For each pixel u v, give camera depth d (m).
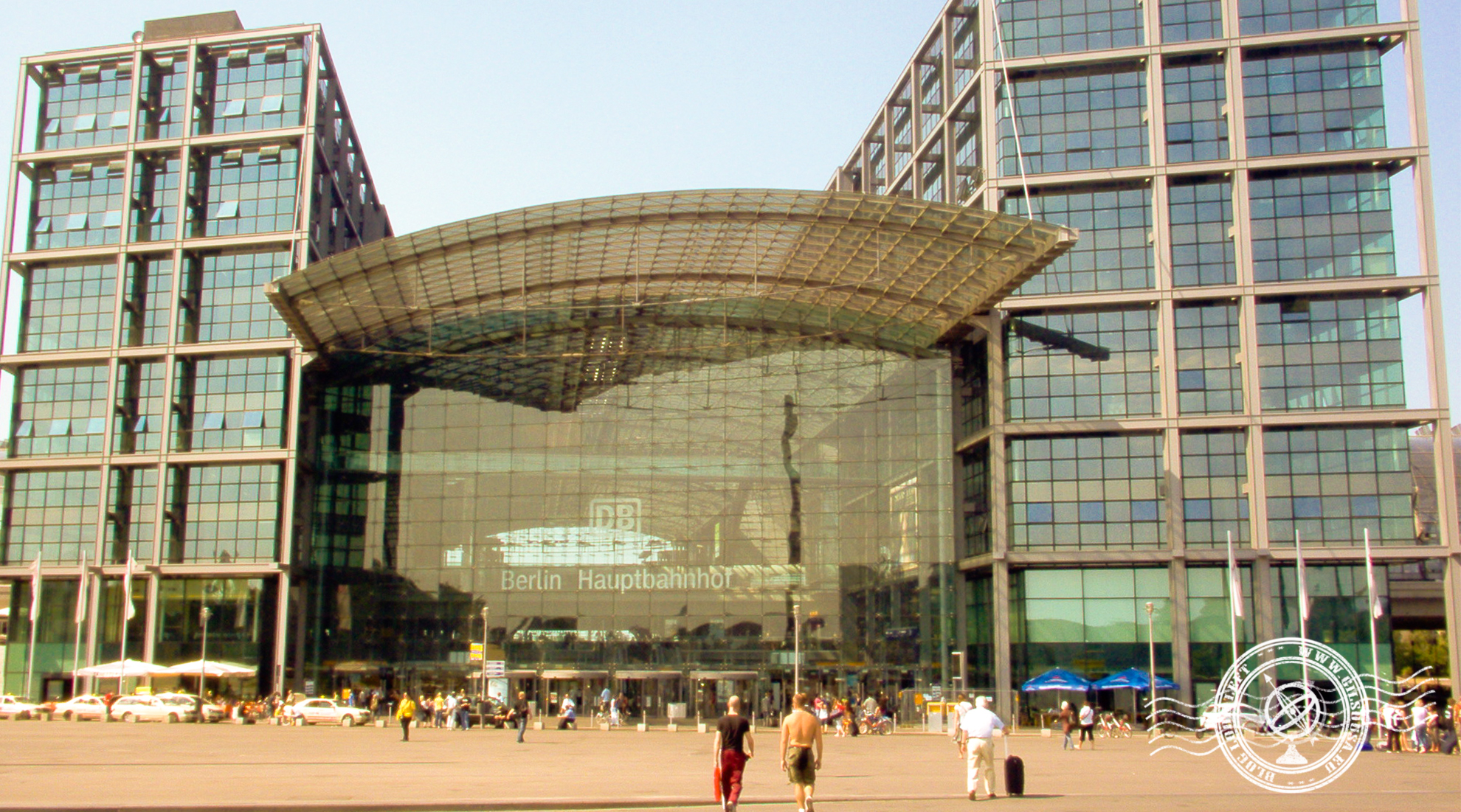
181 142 69.69
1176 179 60.81
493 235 60.47
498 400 69.81
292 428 66.81
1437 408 56.19
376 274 61.88
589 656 66.25
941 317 65.25
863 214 57.72
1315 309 58.81
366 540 68.50
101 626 66.44
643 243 62.69
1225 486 58.12
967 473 65.12
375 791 21.33
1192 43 61.16
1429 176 57.81
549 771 27.72
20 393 69.19
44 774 23.94
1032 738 52.88
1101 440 59.91
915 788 23.59
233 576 66.38
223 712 61.62
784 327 69.12
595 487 68.25
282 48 70.94
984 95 63.22
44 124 71.44
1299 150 59.56
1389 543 56.16
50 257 69.19
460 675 66.62
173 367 67.94
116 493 67.31
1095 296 60.44
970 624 63.97
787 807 19.75
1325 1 60.38
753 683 64.62
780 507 66.62
